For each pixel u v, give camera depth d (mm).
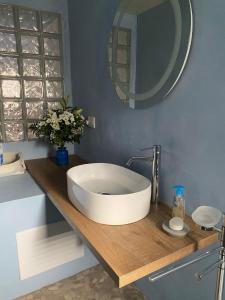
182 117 1002
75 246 1678
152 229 925
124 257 765
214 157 895
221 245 744
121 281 689
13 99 1821
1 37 1701
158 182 1120
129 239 860
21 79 1817
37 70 1869
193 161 983
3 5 1669
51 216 1519
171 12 967
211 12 823
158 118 1133
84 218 997
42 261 1580
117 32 1303
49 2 1818
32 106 1904
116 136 1493
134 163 1343
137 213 966
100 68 1570
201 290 1062
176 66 975
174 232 877
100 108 1640
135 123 1300
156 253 787
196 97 926
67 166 1808
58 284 1654
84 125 1875
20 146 1936
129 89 1271
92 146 1821
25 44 1787
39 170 1711
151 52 1096
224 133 846
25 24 1763
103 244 831
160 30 1033
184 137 1007
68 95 1967
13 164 1696
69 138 1779
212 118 878
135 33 1178
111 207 921
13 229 1422
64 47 1945
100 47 1534
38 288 1616
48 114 1745
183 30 924
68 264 1689
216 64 833
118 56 1325
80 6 1699
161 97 1071
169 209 1088
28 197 1405
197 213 791
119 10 1266
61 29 1904
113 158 1554
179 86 991
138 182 1141
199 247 855
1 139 1843
